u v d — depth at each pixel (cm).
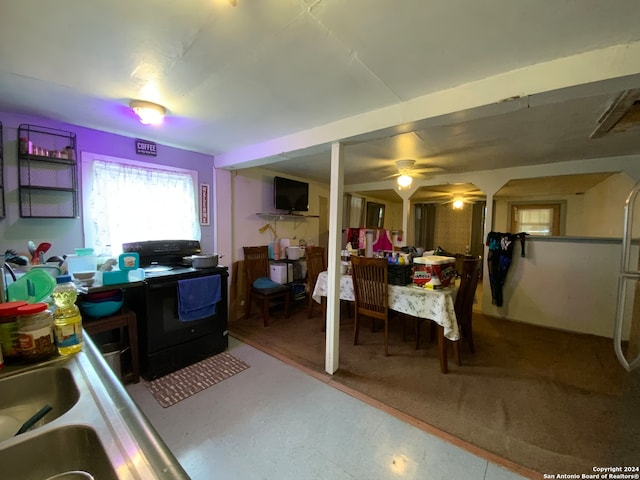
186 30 115
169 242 272
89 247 239
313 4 99
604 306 326
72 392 84
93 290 189
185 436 163
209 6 101
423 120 172
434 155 311
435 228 723
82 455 64
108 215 248
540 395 206
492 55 128
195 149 304
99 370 89
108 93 173
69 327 99
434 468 144
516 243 379
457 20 106
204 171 324
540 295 364
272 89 164
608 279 323
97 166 240
